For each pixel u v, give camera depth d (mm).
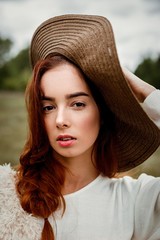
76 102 1200
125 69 1299
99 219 1262
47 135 1258
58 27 1271
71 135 1188
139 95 1281
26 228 1197
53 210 1237
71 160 1294
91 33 1187
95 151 1343
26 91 1286
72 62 1219
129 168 1413
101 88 1231
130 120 1286
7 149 4254
